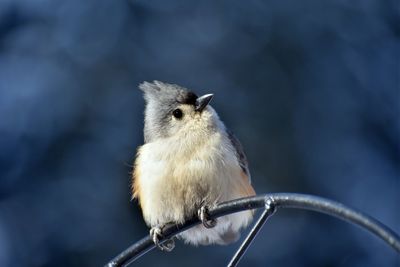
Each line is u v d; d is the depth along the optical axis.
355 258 13.44
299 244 13.39
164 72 14.04
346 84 14.36
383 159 14.32
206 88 13.84
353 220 6.19
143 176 8.75
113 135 13.56
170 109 8.87
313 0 14.55
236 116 13.52
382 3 15.09
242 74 13.88
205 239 9.20
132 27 14.35
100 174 13.36
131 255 8.18
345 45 14.60
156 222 8.66
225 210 8.09
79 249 13.04
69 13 14.70
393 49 14.91
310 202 6.57
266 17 14.27
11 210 13.47
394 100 14.62
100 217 13.12
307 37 14.30
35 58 14.49
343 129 14.06
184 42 14.21
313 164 13.52
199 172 8.40
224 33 14.17
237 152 8.82
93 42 14.36
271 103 13.70
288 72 13.96
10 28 14.77
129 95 13.85
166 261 12.55
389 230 5.94
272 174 13.21
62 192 13.39
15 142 13.79
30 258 13.20
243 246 7.07
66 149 13.59
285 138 13.47
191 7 14.42
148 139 9.08
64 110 13.88
